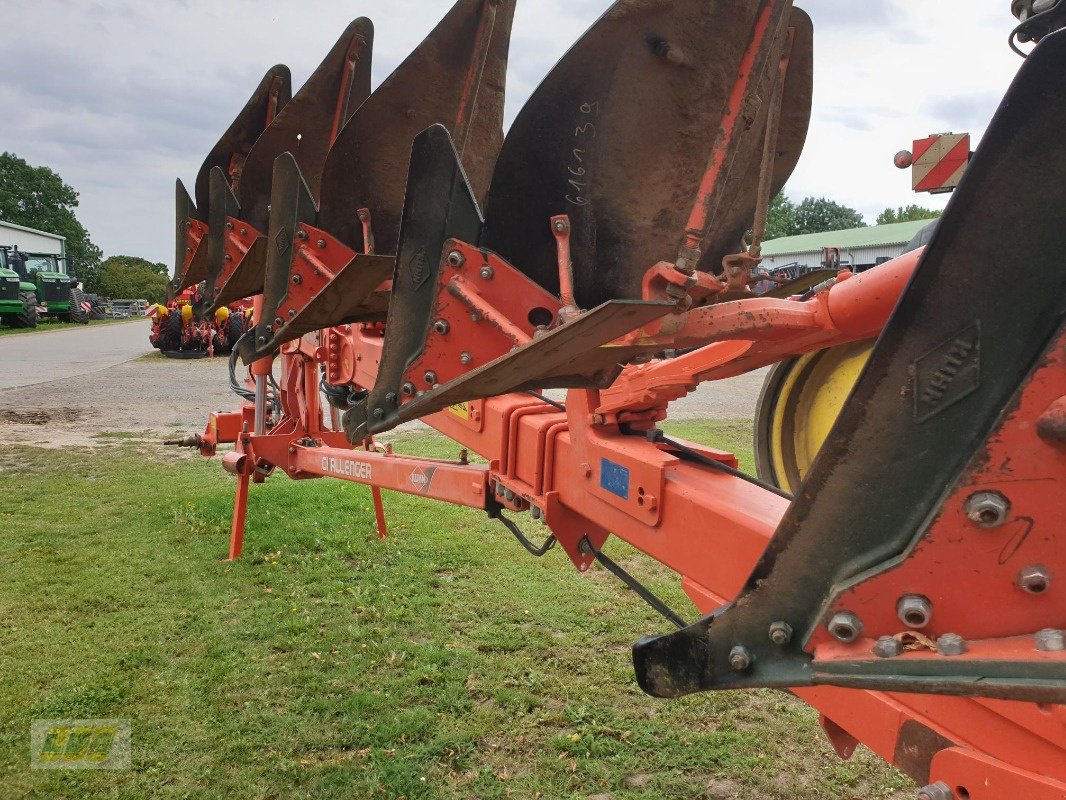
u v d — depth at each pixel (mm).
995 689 1104
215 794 2697
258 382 4879
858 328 1894
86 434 9156
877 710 1756
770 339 1977
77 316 35188
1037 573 1142
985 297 1124
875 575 1253
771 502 2023
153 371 15664
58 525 5551
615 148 1672
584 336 1512
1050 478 1115
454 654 3711
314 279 3152
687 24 1560
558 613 4207
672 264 1616
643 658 1544
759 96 1588
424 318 1948
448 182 1876
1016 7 1279
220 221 3848
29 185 80812
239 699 3299
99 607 4164
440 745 2998
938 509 1190
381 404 2047
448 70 2838
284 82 4137
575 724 3180
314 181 3674
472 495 3156
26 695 3273
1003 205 1086
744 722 3207
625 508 2285
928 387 1189
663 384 2283
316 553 5070
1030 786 1441
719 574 1958
